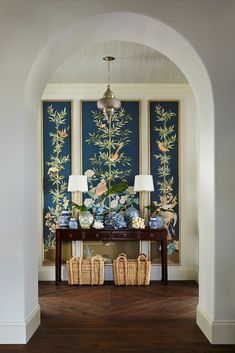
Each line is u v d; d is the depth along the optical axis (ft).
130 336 11.76
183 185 20.10
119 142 20.16
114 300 15.88
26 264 11.53
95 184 20.10
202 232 12.52
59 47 11.89
